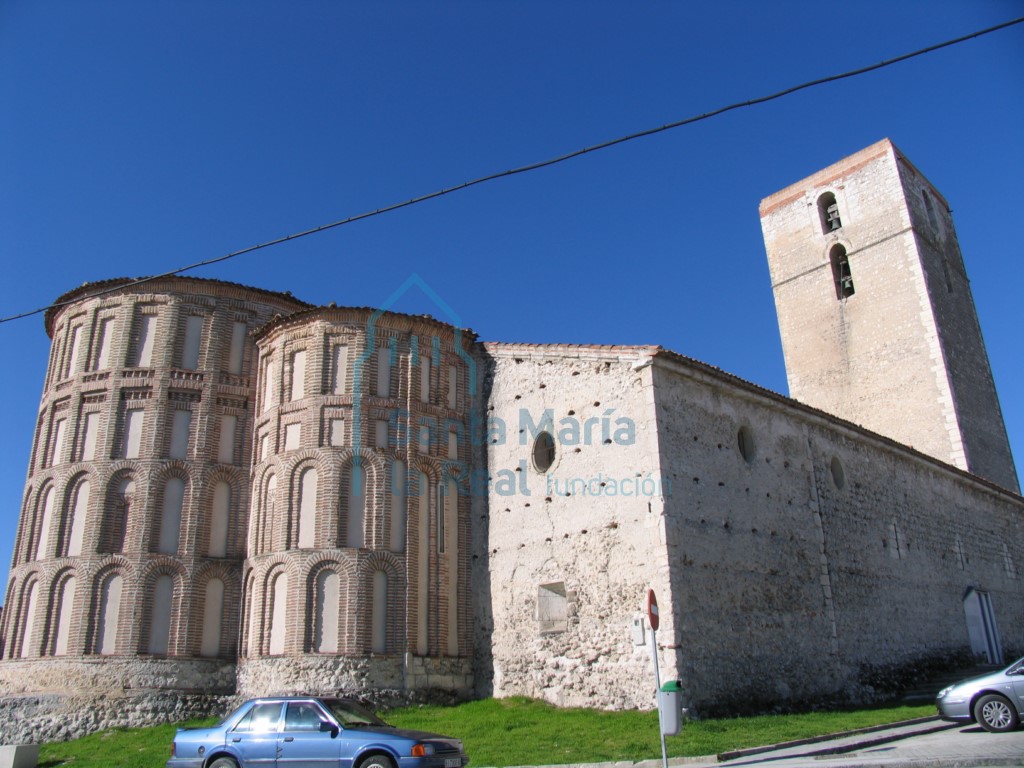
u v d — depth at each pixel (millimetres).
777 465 25812
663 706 14227
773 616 23219
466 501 26516
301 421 25312
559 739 18078
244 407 27922
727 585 22141
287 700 14508
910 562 30609
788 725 19047
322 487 24406
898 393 42844
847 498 28484
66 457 26750
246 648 24734
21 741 23469
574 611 22656
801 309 48062
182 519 26141
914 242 44125
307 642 23062
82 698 23844
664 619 20281
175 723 23672
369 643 23234
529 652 23641
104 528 25562
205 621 25516
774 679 22297
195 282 28172
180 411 27125
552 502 24250
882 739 17359
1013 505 40625
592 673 21719
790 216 50094
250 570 25312
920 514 32594
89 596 24891
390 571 24172
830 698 23844
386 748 13305
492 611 25047
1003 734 16359
